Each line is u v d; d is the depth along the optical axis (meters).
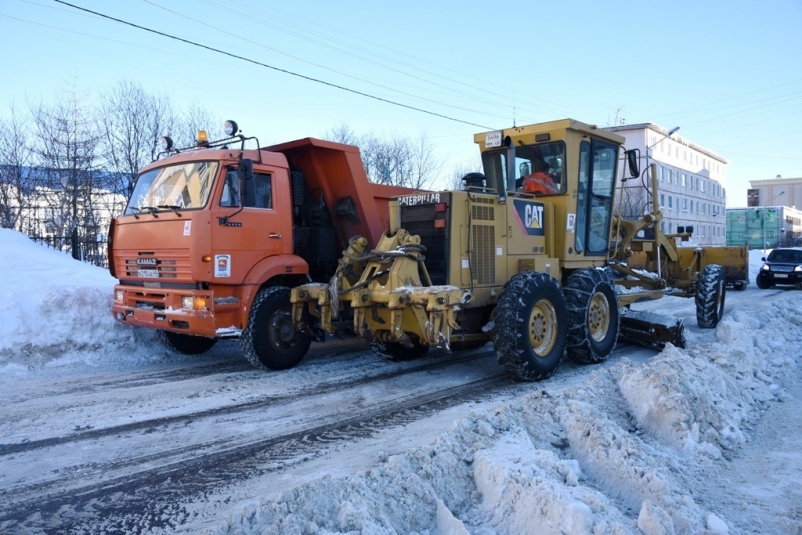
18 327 7.78
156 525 3.36
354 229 8.24
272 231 7.29
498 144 7.42
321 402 5.83
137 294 7.48
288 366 7.32
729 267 17.97
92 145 18.22
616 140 8.46
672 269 11.08
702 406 4.70
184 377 6.91
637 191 30.47
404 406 5.68
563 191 7.68
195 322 6.65
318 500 3.10
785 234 73.88
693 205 60.16
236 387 6.41
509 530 3.12
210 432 4.94
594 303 7.59
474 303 6.72
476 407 5.63
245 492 3.77
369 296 6.29
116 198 18.34
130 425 5.12
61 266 11.27
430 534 3.14
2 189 17.28
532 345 6.62
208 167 6.96
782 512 3.41
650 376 4.93
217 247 6.71
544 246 7.71
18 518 3.46
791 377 6.47
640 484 3.53
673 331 7.91
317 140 7.72
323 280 8.20
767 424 5.00
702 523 3.18
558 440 4.26
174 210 6.88
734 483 3.82
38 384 6.57
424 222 6.79
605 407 4.85
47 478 4.02
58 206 17.70
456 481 3.58
